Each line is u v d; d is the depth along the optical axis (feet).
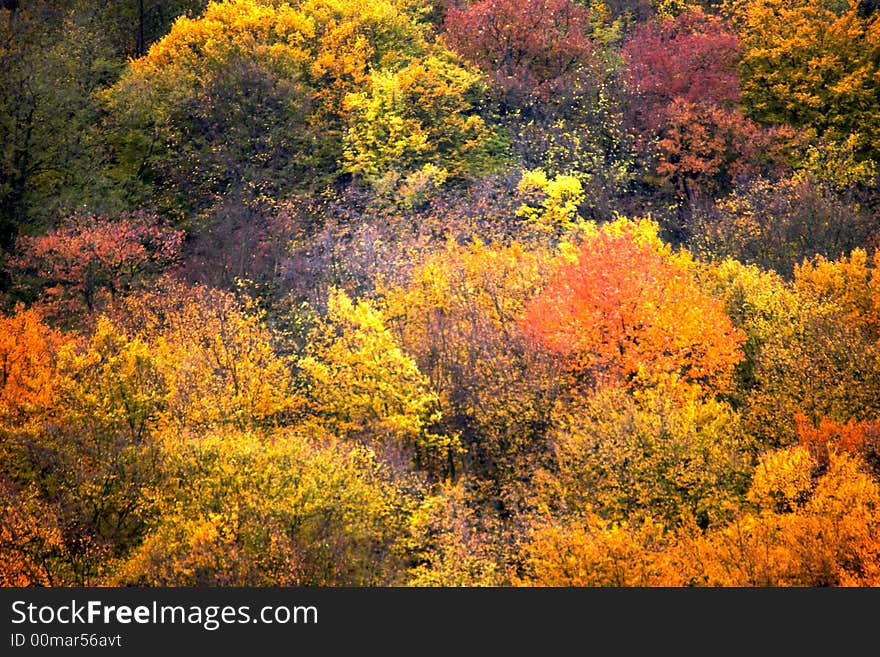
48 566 474.90
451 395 615.98
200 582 462.60
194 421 565.94
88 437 528.63
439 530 525.34
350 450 539.29
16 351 598.34
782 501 553.64
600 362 634.84
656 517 546.26
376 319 590.96
